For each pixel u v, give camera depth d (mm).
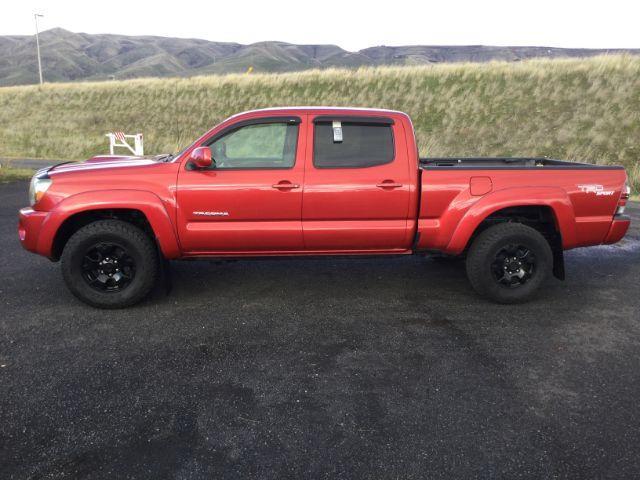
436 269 5738
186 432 2598
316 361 3422
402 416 2762
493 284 4508
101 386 3053
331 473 2295
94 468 2312
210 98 27438
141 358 3441
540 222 4797
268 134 4391
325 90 25391
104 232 4203
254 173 4289
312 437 2564
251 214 4324
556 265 4750
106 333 3861
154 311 4344
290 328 3992
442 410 2826
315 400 2924
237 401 2904
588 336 3879
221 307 4453
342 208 4375
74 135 24844
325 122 4367
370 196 4371
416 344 3709
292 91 26172
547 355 3539
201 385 3080
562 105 18578
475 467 2338
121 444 2492
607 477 2277
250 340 3758
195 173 4258
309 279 5305
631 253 6602
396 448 2479
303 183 4309
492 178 4418
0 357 3428
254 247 4461
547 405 2881
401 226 4477
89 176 4238
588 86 19172
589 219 4559
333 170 4340
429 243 4582
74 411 2775
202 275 5414
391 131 4426
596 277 5496
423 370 3301
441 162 5824
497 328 4027
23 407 2807
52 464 2334
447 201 4430
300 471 2307
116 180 4219
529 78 20938
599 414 2789
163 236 4266
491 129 18516
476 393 3014
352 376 3215
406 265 5895
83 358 3430
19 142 24109
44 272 5398
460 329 4000
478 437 2572
